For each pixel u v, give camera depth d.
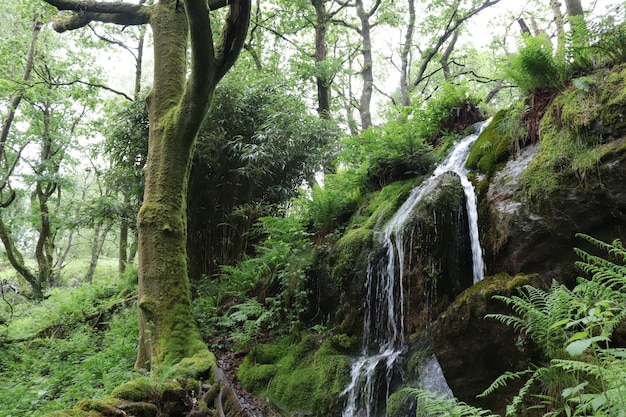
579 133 3.84
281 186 8.91
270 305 6.04
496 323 3.02
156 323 5.32
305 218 6.82
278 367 4.96
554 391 2.49
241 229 8.61
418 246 4.50
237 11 5.56
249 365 5.16
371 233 5.29
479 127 6.33
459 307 3.26
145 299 5.46
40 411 4.34
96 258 19.69
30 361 6.98
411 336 4.34
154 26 6.93
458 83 7.50
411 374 3.97
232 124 8.71
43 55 15.02
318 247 5.81
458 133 6.73
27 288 15.88
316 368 4.67
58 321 9.12
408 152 6.30
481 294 3.16
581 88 3.92
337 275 5.23
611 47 4.15
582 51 4.42
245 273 6.75
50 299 10.73
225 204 8.77
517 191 4.13
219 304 6.70
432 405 2.44
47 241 17.06
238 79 9.48
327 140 9.44
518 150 4.59
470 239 4.49
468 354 3.16
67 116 16.95
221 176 8.70
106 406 3.23
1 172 16.97
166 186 5.98
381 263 4.97
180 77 6.70
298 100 10.27
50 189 16.48
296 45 14.55
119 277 12.25
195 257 8.55
